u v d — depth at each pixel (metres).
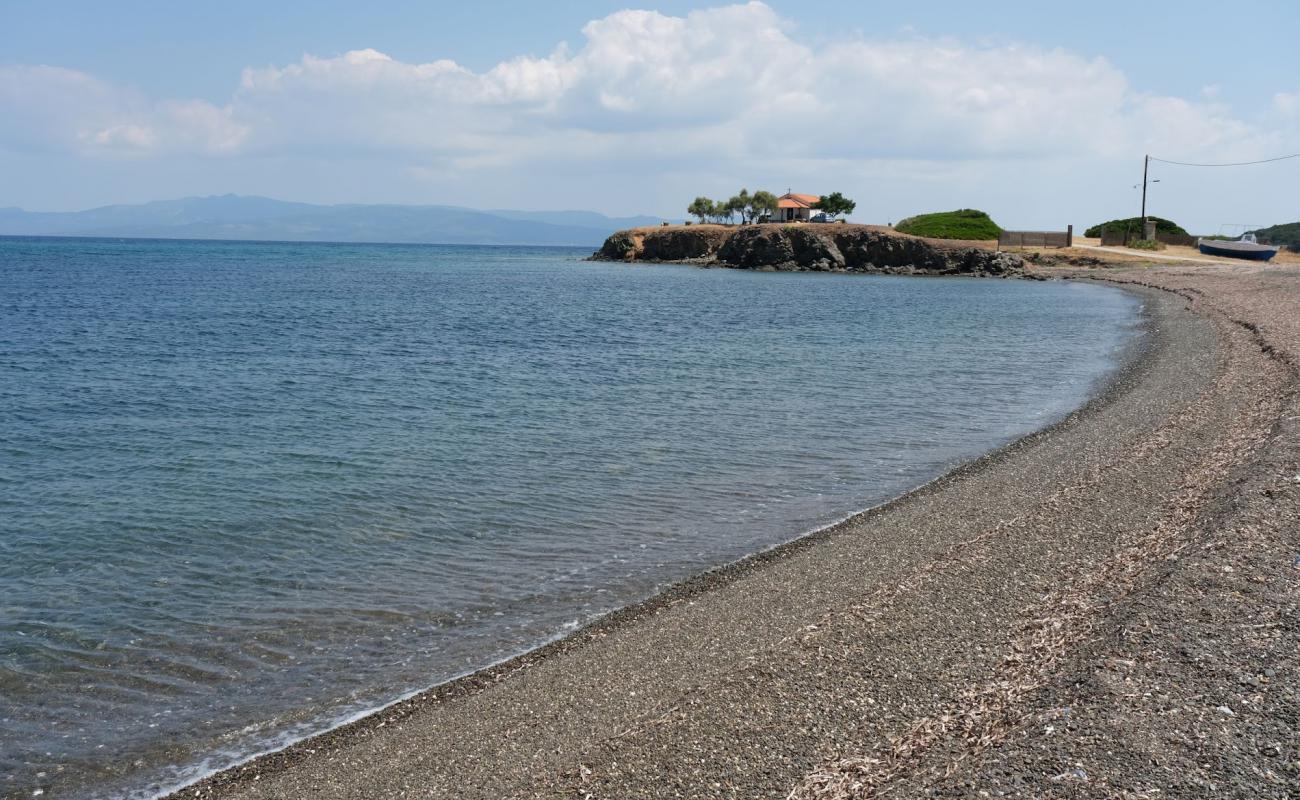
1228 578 9.89
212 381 31.47
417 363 36.53
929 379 32.12
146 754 8.91
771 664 9.49
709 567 13.69
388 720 9.39
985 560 12.40
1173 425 20.62
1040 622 9.94
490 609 12.30
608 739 8.34
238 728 9.37
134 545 14.89
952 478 18.33
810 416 25.38
